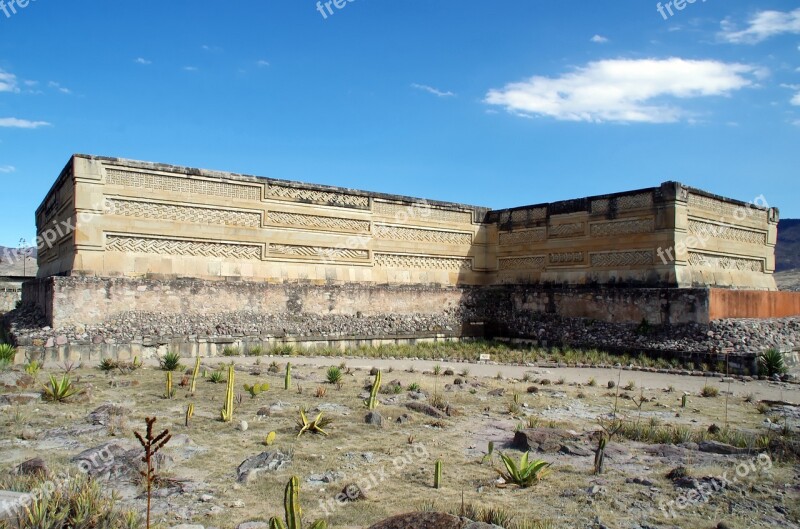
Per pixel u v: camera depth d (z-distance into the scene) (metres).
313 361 17.20
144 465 6.60
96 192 17.58
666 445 8.33
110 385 11.54
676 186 19.64
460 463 7.41
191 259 19.25
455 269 25.80
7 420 8.34
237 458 7.25
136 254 18.25
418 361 18.41
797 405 11.88
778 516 5.77
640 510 5.89
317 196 21.91
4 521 4.55
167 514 5.47
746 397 12.89
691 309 18.70
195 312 18.42
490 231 26.62
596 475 6.99
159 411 9.47
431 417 9.86
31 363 12.79
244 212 20.28
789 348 17.42
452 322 23.75
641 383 14.98
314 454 7.51
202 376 13.04
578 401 11.96
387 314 22.66
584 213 22.70
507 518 5.49
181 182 19.06
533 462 6.79
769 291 20.78
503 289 25.20
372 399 10.19
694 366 17.44
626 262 21.19
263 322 19.41
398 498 6.13
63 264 18.80
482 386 13.33
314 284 21.25
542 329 22.55
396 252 23.97
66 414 8.85
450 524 4.83
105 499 5.32
